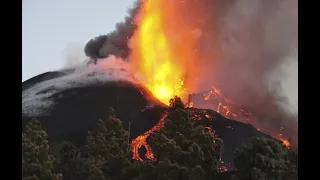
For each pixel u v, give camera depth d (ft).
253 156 132.87
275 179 130.31
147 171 140.05
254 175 126.62
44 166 144.05
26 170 140.15
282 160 133.49
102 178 144.77
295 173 135.33
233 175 132.98
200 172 131.34
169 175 132.05
